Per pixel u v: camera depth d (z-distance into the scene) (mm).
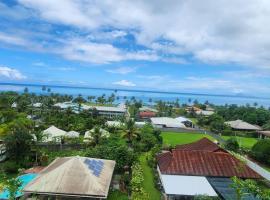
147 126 90000
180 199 40094
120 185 46250
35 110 135750
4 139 55438
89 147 65312
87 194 35000
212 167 46906
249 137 110000
